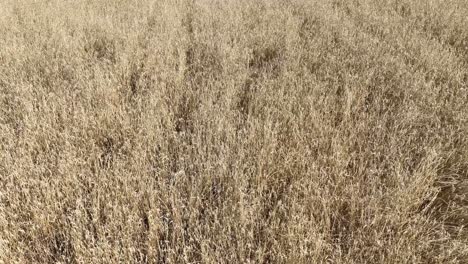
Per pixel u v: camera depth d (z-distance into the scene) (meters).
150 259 2.16
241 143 3.03
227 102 3.55
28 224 2.29
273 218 2.31
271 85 3.90
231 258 2.03
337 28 5.66
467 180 2.82
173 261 2.10
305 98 3.60
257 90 3.84
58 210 2.41
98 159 2.94
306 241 2.08
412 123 3.30
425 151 2.98
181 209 2.43
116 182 2.50
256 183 2.71
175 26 5.77
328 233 2.32
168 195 2.56
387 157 2.86
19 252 2.15
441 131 3.26
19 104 3.60
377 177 2.66
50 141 3.08
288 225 2.19
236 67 4.37
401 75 4.18
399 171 2.71
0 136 3.02
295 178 2.79
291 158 2.80
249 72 4.38
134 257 2.14
